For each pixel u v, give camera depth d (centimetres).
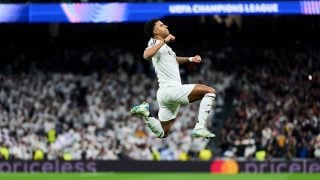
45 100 2995
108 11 2731
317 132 2794
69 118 2892
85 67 3181
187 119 2811
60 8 2742
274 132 2753
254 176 2520
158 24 1359
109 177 2509
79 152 2727
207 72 3125
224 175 2541
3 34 3247
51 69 3173
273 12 2697
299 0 2705
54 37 3269
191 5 2706
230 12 2697
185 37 3250
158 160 2597
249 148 2712
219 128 2867
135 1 2866
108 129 2817
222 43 3244
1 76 3120
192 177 2502
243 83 3069
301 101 2959
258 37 3247
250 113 2884
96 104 2950
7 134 2772
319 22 3192
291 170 2564
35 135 2781
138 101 2973
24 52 3234
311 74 3117
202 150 2681
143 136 2745
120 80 3088
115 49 3241
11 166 2588
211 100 1359
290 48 3219
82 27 3281
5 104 2989
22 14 2745
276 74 3116
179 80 1379
